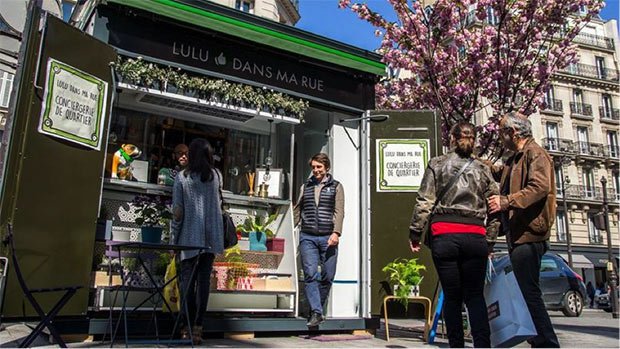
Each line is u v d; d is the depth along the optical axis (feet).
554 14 33.19
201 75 18.85
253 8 82.99
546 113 136.26
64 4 52.37
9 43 42.45
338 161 22.16
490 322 13.01
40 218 14.15
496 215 13.71
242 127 23.08
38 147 14.21
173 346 14.71
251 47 19.93
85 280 15.40
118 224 19.26
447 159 13.03
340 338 19.11
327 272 19.47
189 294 15.90
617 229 135.85
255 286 19.19
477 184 12.67
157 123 20.94
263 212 22.29
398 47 36.63
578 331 30.14
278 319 18.60
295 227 21.59
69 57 15.24
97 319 15.40
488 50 35.17
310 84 21.40
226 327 17.53
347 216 21.93
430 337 19.19
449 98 35.47
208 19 18.60
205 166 16.31
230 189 22.27
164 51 18.11
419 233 13.00
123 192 19.54
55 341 14.62
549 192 13.20
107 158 19.10
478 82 34.68
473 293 12.24
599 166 138.51
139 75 17.29
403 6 34.78
